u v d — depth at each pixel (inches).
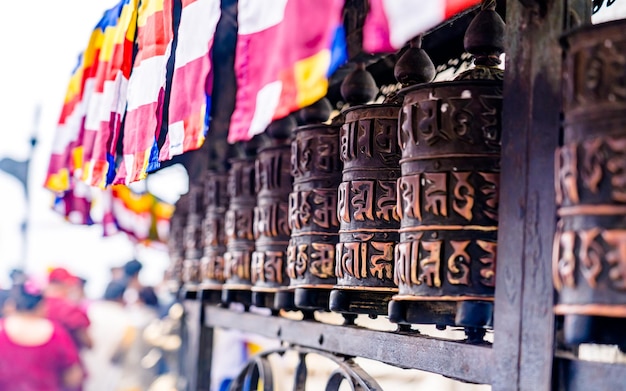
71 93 110.2
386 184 58.2
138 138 71.6
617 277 36.4
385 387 129.8
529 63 44.5
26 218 283.1
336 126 67.0
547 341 41.9
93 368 216.4
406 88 51.2
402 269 50.1
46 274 241.6
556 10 43.1
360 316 123.6
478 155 48.3
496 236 47.6
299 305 66.7
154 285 231.8
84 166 92.7
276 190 76.4
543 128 43.2
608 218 37.0
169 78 73.9
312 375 146.9
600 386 39.5
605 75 37.7
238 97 52.6
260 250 76.7
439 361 52.9
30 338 193.2
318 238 66.2
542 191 43.0
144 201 152.9
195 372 111.6
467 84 48.9
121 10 84.0
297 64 45.2
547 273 42.2
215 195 98.2
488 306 47.3
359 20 68.4
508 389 44.4
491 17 53.2
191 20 62.6
